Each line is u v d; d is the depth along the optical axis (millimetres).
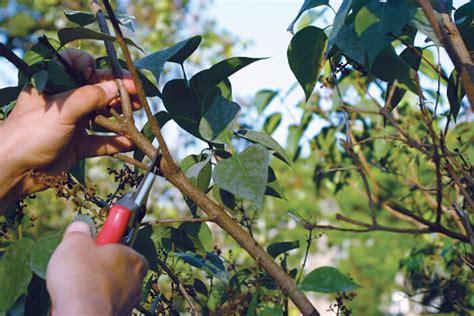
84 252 816
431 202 2238
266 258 1017
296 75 1146
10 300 992
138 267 848
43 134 999
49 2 4863
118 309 810
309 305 1012
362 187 2623
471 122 2273
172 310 1283
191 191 1005
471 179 1173
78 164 1220
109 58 1043
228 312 1234
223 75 1120
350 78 2139
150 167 968
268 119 2564
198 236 1263
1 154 1004
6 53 1030
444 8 1045
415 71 1154
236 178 961
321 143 2557
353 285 1009
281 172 4789
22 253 1005
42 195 3889
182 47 1050
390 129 2330
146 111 975
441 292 2014
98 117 1031
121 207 910
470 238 1261
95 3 1101
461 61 997
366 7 1027
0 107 1195
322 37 1126
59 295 782
